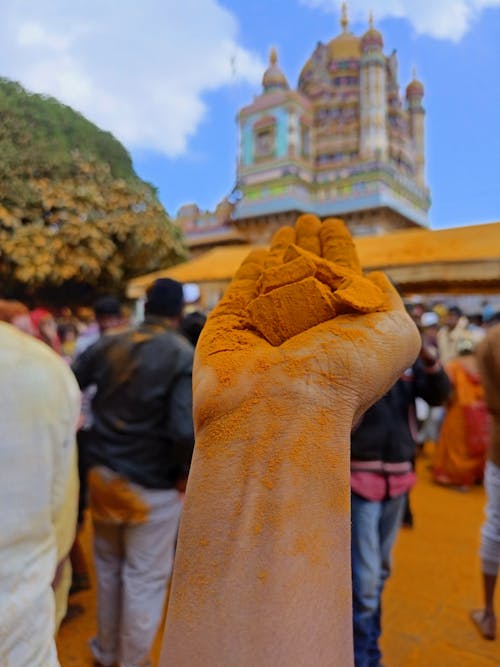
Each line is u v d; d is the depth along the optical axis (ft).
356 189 82.38
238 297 2.47
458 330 22.30
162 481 7.13
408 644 8.34
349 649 1.69
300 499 1.78
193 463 1.97
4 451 3.16
